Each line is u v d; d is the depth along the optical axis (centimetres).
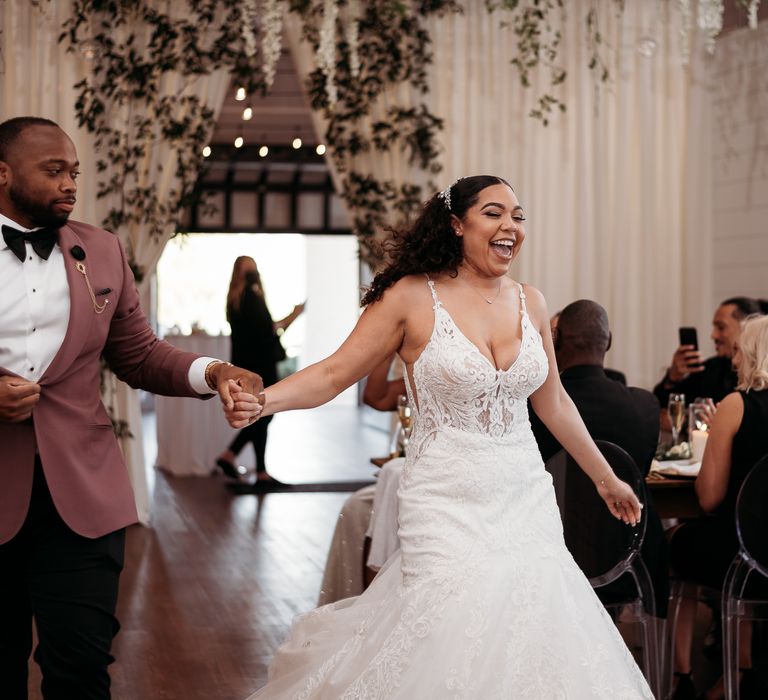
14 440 252
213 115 738
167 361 281
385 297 278
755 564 344
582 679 250
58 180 255
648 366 785
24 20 704
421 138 746
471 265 281
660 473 404
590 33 759
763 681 405
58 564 255
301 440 1221
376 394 448
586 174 771
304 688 275
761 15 714
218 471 938
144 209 724
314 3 738
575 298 779
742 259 741
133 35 715
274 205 1357
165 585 552
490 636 251
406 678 250
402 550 273
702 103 770
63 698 258
